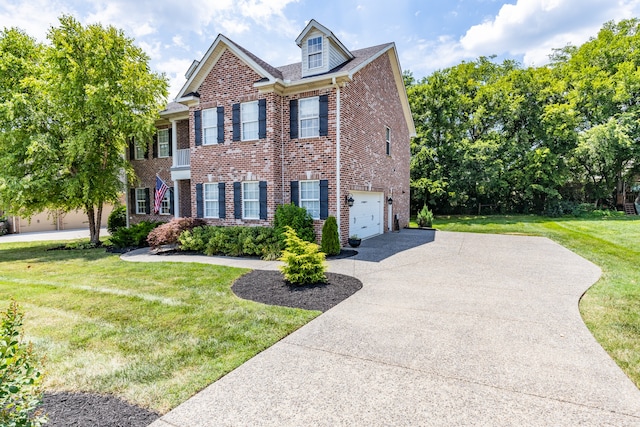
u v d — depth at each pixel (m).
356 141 12.86
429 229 18.91
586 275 7.82
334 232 10.64
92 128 13.48
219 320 5.12
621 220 20.70
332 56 12.41
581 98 24.56
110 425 2.74
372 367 3.66
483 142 25.45
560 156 25.00
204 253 11.96
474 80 29.27
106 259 11.05
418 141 26.78
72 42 13.11
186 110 15.20
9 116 12.84
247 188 12.96
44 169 13.65
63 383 3.37
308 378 3.45
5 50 14.40
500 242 13.56
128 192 18.98
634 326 4.73
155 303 5.99
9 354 2.18
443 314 5.30
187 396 3.15
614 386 3.27
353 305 5.80
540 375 3.48
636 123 22.09
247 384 3.35
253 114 12.70
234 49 12.52
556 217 24.48
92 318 5.26
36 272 8.95
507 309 5.52
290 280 7.22
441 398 3.08
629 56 23.97
